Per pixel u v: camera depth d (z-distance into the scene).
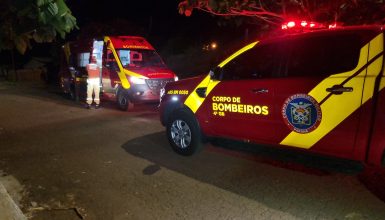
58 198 4.42
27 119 9.98
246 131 4.82
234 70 5.01
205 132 5.45
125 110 10.78
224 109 5.04
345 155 3.86
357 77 3.70
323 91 3.93
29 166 5.70
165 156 5.93
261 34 8.23
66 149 6.63
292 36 4.40
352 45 3.84
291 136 4.29
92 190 4.63
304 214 3.76
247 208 3.95
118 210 4.05
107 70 11.19
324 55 4.05
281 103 4.32
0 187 3.40
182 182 4.78
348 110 3.74
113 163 5.70
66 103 13.09
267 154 4.70
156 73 10.48
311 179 4.68
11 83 23.98
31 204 4.26
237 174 4.97
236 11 7.73
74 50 13.37
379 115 3.50
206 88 5.30
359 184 4.45
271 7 7.88
